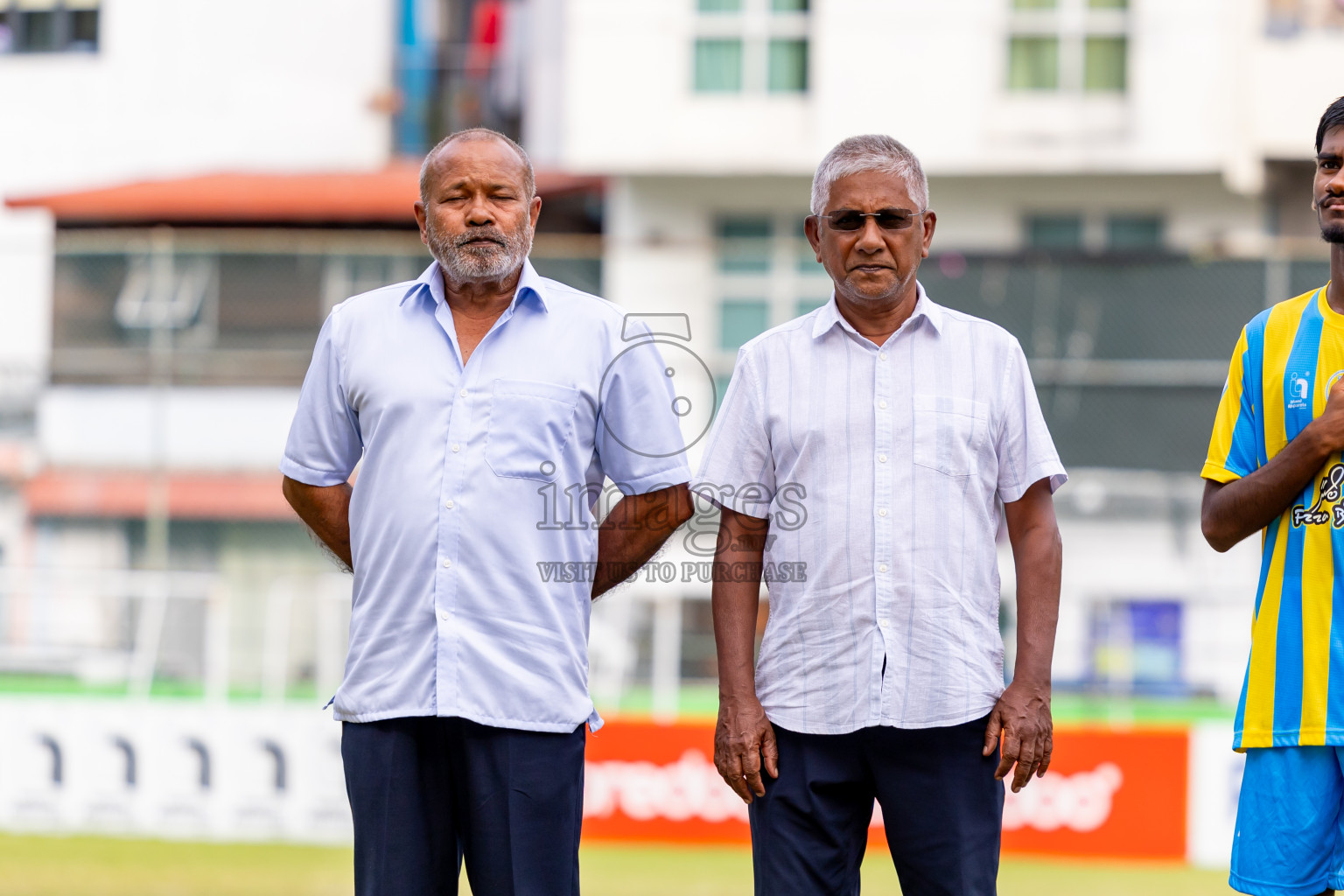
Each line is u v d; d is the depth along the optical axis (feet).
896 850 28.37
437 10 145.18
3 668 89.92
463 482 27.53
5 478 112.78
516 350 27.99
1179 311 103.65
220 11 146.41
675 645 86.12
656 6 125.80
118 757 73.92
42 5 146.82
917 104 123.13
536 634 27.63
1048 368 104.32
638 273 100.22
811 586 28.14
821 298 100.83
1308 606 27.50
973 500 28.14
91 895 60.08
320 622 92.07
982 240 123.65
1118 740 68.18
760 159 124.67
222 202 137.08
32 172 146.20
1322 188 26.89
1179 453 103.40
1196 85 120.16
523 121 142.20
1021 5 122.21
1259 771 28.14
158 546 107.24
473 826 27.71
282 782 73.00
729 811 70.38
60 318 116.16
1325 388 27.58
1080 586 93.56
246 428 113.29
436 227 27.68
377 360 28.12
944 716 27.71
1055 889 61.98
